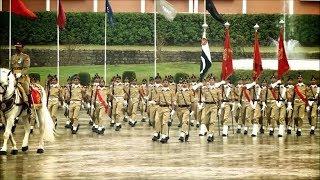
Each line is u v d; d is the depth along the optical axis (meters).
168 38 76.88
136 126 45.62
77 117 39.81
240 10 78.44
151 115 37.75
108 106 41.22
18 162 27.08
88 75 65.94
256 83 39.75
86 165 26.39
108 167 25.88
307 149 32.34
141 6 78.50
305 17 76.75
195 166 26.25
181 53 76.62
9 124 28.72
